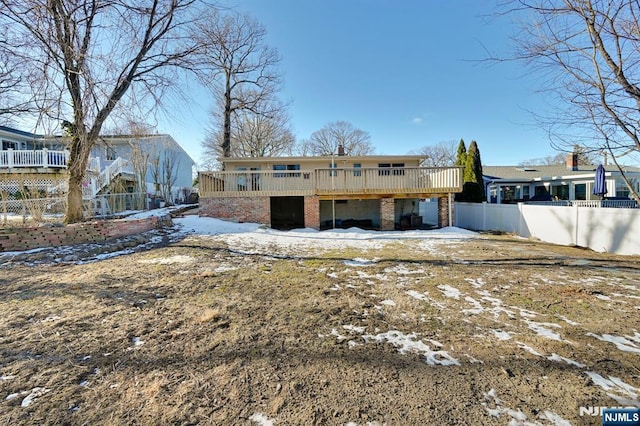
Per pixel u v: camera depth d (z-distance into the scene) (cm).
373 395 208
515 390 213
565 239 875
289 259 663
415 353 265
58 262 586
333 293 430
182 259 637
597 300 399
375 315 351
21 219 876
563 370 237
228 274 527
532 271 554
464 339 291
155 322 325
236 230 1123
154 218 1025
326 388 216
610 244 746
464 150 1731
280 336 296
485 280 496
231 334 299
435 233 1149
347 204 1659
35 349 265
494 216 1230
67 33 689
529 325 323
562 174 2158
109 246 712
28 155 1420
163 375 229
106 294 411
